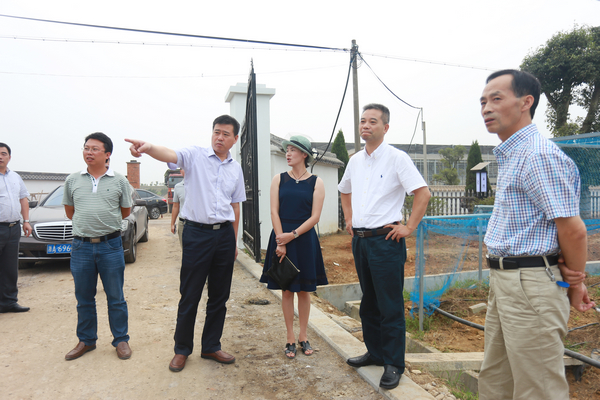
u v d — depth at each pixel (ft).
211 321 10.01
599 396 11.76
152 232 40.16
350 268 25.25
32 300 15.75
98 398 8.22
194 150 9.30
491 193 48.57
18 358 10.18
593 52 53.11
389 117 8.95
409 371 9.76
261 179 26.68
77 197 10.12
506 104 5.69
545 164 5.20
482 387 6.54
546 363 5.38
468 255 16.96
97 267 10.32
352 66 40.47
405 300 18.10
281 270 9.80
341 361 10.10
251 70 21.08
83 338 10.37
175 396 8.35
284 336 11.89
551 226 5.40
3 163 13.73
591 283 18.80
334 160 43.68
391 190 8.63
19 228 14.25
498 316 6.15
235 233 10.25
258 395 8.42
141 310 14.47
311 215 10.11
